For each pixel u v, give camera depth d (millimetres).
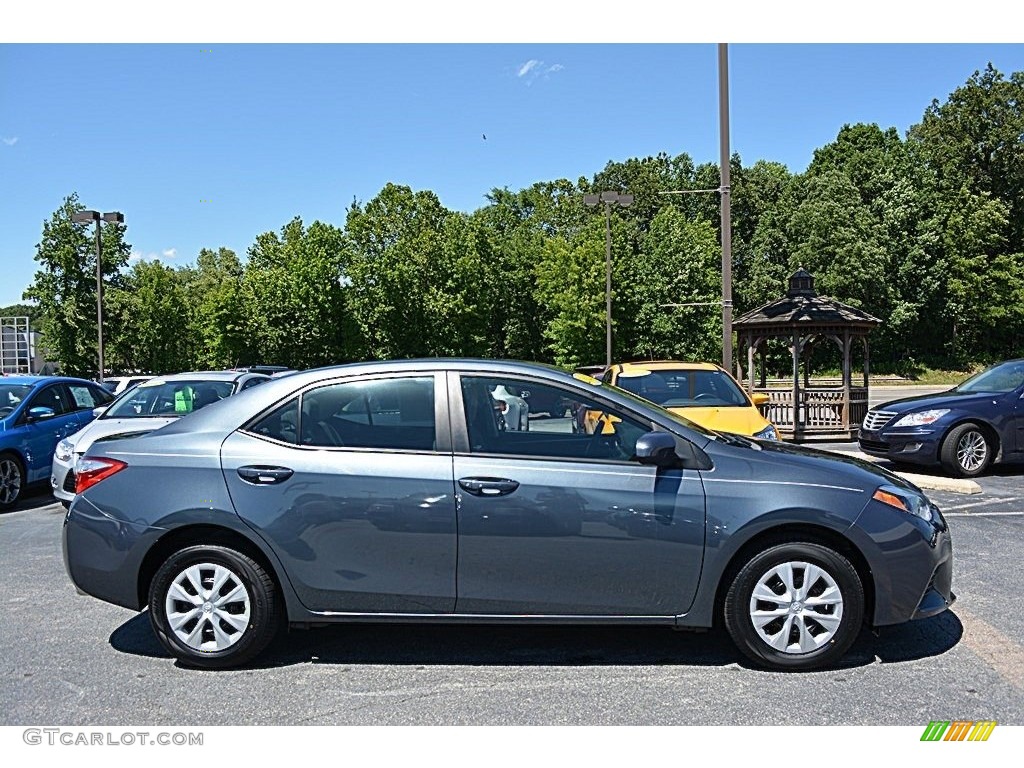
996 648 4609
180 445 4543
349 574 4344
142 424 9281
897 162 59625
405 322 46562
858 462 4797
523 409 4520
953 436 10484
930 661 4434
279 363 46125
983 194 57812
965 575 6047
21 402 10703
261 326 46188
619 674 4328
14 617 5477
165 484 4441
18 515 9602
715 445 4457
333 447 4453
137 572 4445
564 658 4578
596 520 4258
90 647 4871
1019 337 58219
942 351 58219
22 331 38469
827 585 4293
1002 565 6316
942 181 58812
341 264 47281
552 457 4383
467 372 4562
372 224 48250
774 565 4289
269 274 47500
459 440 4414
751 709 3869
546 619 4328
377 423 4496
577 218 62812
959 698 3961
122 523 4441
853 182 59219
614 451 4438
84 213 28047
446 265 47188
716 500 4270
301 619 4391
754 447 4656
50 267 43125
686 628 4355
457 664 4504
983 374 11648
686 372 10594
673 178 71375
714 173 67562
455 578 4312
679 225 50094
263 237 51594
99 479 4559
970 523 7836
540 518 4262
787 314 16359
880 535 4254
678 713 3842
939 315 56344
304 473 4371
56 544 7816
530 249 53938
